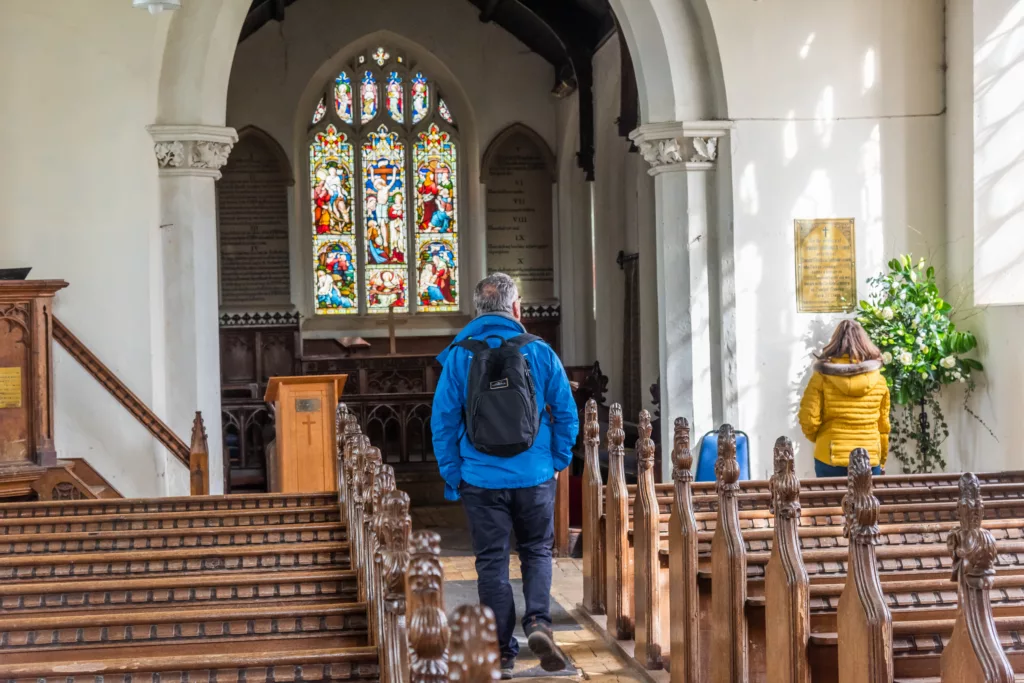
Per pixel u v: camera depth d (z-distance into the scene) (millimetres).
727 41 8938
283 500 4355
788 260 9023
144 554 3410
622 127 13219
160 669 2320
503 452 4637
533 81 17031
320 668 2381
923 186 9102
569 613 6305
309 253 17234
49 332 6465
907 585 3355
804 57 9023
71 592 3051
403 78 17375
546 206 17094
